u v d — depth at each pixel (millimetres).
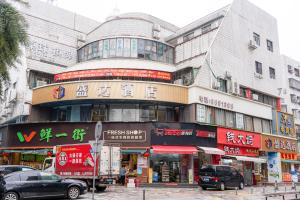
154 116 26234
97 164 18312
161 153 23672
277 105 35438
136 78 27328
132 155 24812
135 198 15891
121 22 32625
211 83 27453
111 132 24172
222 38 29625
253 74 32625
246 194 18953
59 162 19578
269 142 31375
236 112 29031
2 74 18906
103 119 25969
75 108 26984
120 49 29875
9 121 31938
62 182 15047
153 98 24906
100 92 24719
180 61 31109
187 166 24766
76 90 25125
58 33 35031
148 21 33188
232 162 27422
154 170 24375
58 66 32000
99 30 34344
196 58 29594
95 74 27391
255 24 34531
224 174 21375
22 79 30125
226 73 29016
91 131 24406
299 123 47219
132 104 26109
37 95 27188
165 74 28078
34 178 14508
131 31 32250
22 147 25781
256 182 28328
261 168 31656
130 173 23688
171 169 24656
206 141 25281
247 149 28922
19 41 19281
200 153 25609
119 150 19453
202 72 26953
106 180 18625
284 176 32750
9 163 27891
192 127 24672
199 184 21484
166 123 24359
